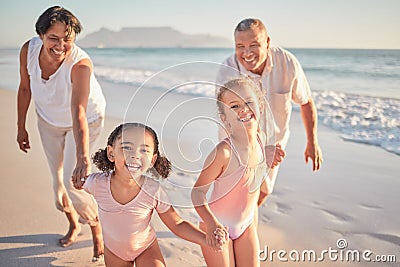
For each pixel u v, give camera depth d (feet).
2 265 9.74
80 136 9.31
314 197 12.85
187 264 9.72
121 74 47.75
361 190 13.23
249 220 8.88
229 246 8.77
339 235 10.78
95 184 8.50
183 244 10.61
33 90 10.25
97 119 10.51
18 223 11.65
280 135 11.13
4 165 15.96
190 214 10.51
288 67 10.62
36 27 9.39
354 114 22.44
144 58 87.30
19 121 11.29
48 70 9.86
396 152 16.55
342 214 11.78
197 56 90.33
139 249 8.60
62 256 10.21
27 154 17.24
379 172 14.62
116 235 8.50
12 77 42.68
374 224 11.21
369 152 16.69
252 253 8.86
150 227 8.70
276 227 11.23
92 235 10.40
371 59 38.52
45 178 14.66
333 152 16.84
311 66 43.16
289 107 10.96
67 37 9.37
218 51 90.48
